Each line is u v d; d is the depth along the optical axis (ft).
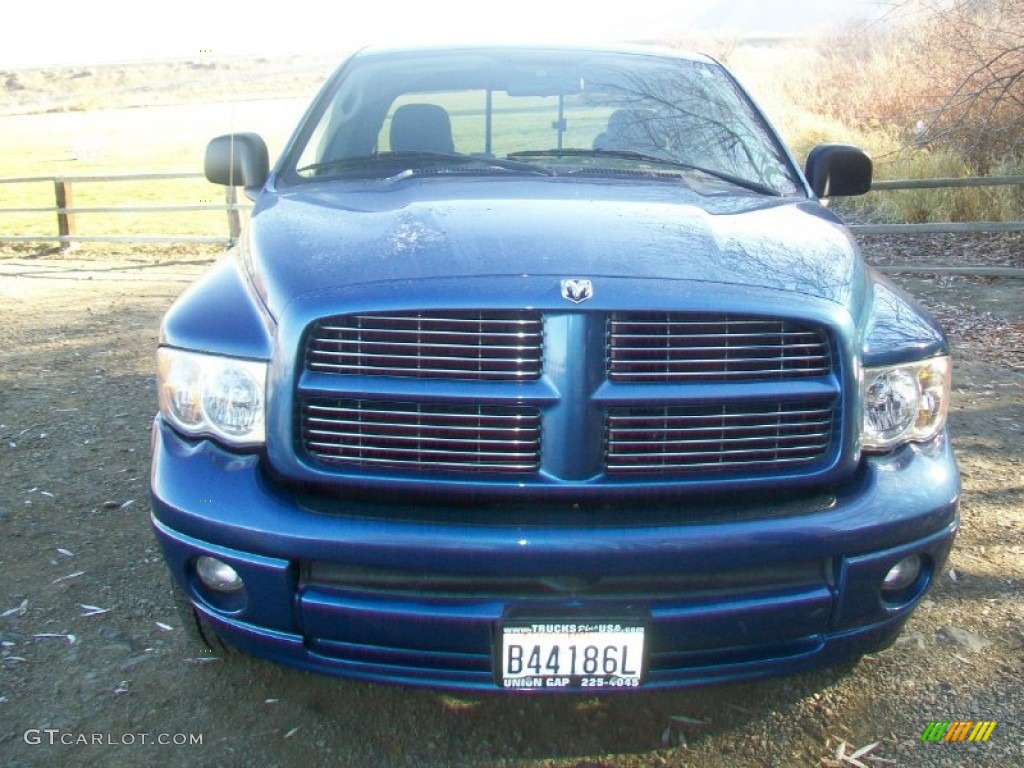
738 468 7.75
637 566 7.39
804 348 7.78
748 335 7.65
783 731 8.90
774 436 7.78
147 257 37.09
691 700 9.36
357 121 12.14
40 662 9.76
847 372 7.79
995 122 36.29
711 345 7.63
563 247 8.02
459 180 10.47
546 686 7.66
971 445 15.70
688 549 7.41
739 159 11.67
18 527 12.71
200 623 9.14
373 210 9.39
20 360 21.53
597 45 13.52
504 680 7.61
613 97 12.33
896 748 8.64
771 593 7.68
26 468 14.79
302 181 11.31
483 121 12.10
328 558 7.45
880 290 9.33
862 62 55.26
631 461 7.62
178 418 8.25
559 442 7.50
